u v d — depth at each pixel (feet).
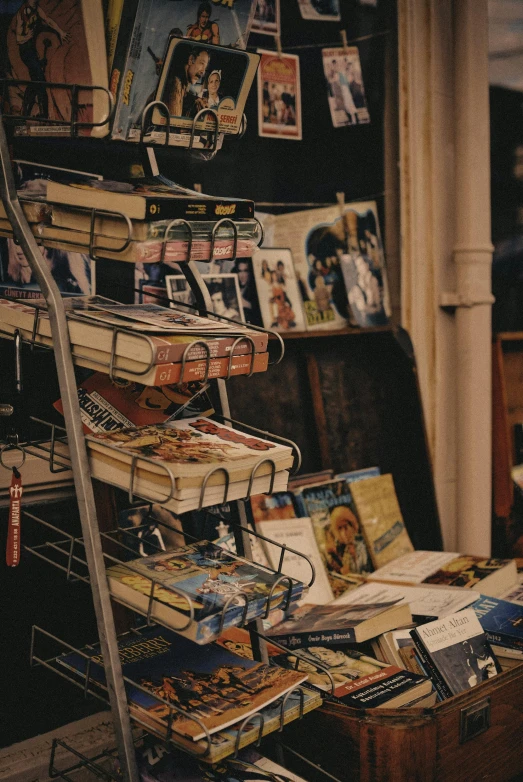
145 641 5.62
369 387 9.31
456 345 10.05
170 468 4.36
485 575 7.64
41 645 6.70
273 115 8.42
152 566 4.97
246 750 5.35
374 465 9.27
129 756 4.75
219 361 4.83
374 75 9.23
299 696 5.25
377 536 8.46
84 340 4.67
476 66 9.62
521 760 6.30
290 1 8.46
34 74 5.24
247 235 5.23
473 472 10.06
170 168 7.64
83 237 4.79
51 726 6.77
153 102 4.87
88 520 4.68
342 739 5.57
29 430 6.61
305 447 8.70
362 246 9.27
